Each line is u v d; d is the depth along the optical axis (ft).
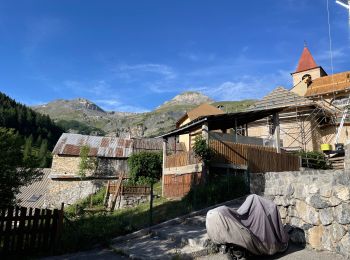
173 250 30.27
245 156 62.28
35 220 33.04
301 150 91.86
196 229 35.91
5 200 35.17
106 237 36.37
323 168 76.64
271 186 33.47
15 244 31.50
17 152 36.29
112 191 82.69
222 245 24.95
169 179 68.08
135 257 29.60
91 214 57.88
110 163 116.16
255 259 25.52
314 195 27.96
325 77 149.07
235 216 25.46
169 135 71.72
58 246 33.42
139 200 75.51
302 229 28.58
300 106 102.53
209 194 47.80
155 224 40.60
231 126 72.54
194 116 121.49
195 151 57.62
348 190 25.08
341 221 25.20
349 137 103.96
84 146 111.86
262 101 117.19
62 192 110.01
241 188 49.06
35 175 38.45
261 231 25.64
